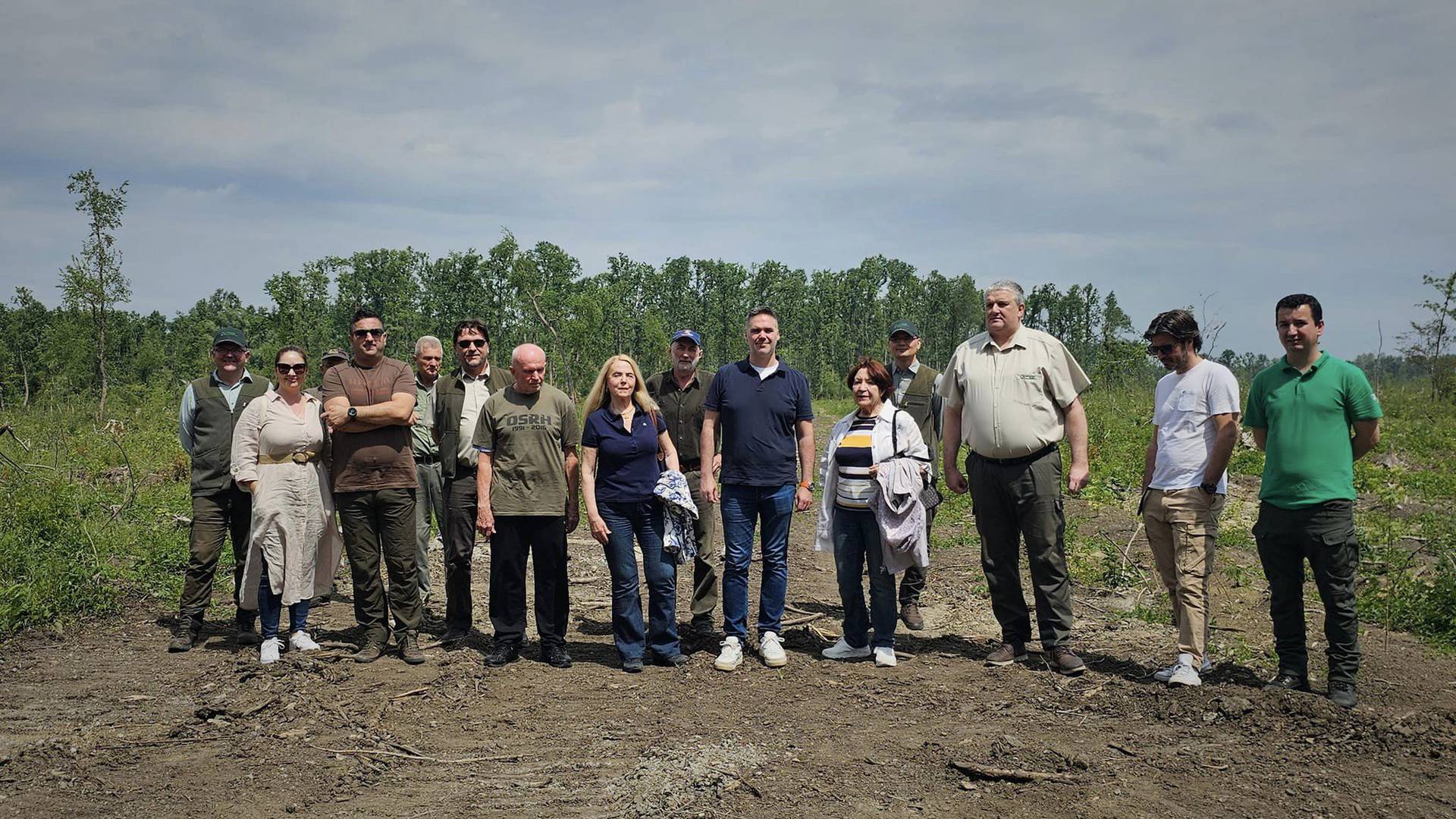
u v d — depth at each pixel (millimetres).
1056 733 4539
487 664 5723
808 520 12133
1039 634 6355
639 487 5730
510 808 3701
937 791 3820
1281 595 5023
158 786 3926
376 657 5820
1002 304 5625
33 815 3613
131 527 9031
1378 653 5891
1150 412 17609
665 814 3607
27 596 6680
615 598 5770
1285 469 4918
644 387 5836
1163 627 6621
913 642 6395
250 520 6234
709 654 6082
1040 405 5570
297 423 5781
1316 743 4332
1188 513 5199
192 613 6199
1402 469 13812
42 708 4961
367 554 5789
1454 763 4082
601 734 4551
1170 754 4230
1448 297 25156
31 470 10047
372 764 4156
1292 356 4977
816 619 7035
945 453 6023
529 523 5777
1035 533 5605
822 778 3947
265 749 4336
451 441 6184
